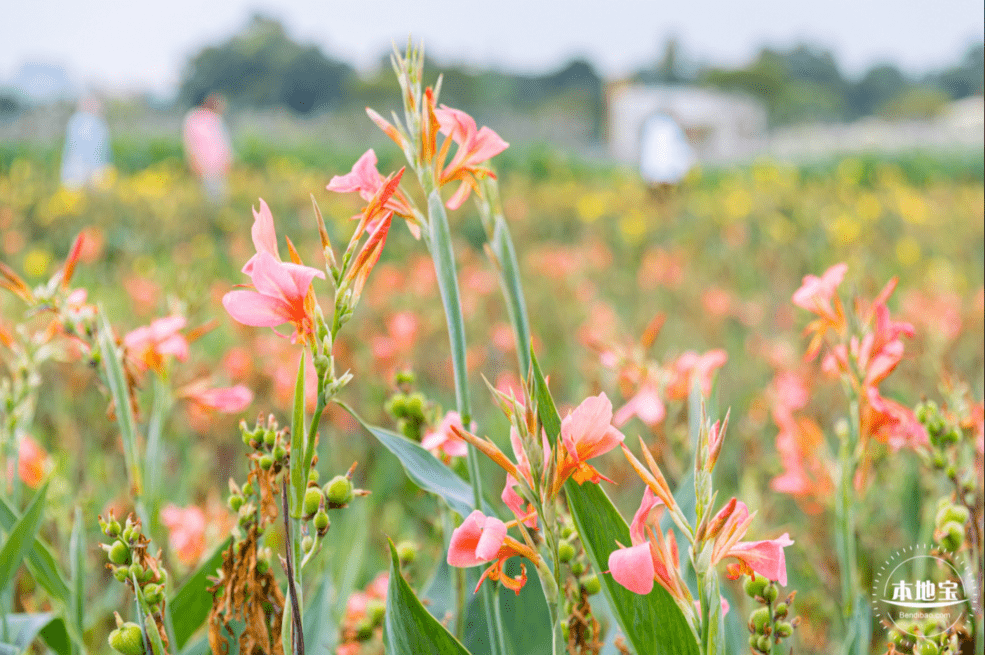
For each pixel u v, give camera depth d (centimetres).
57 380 385
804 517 270
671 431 185
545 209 1220
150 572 102
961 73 10900
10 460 175
